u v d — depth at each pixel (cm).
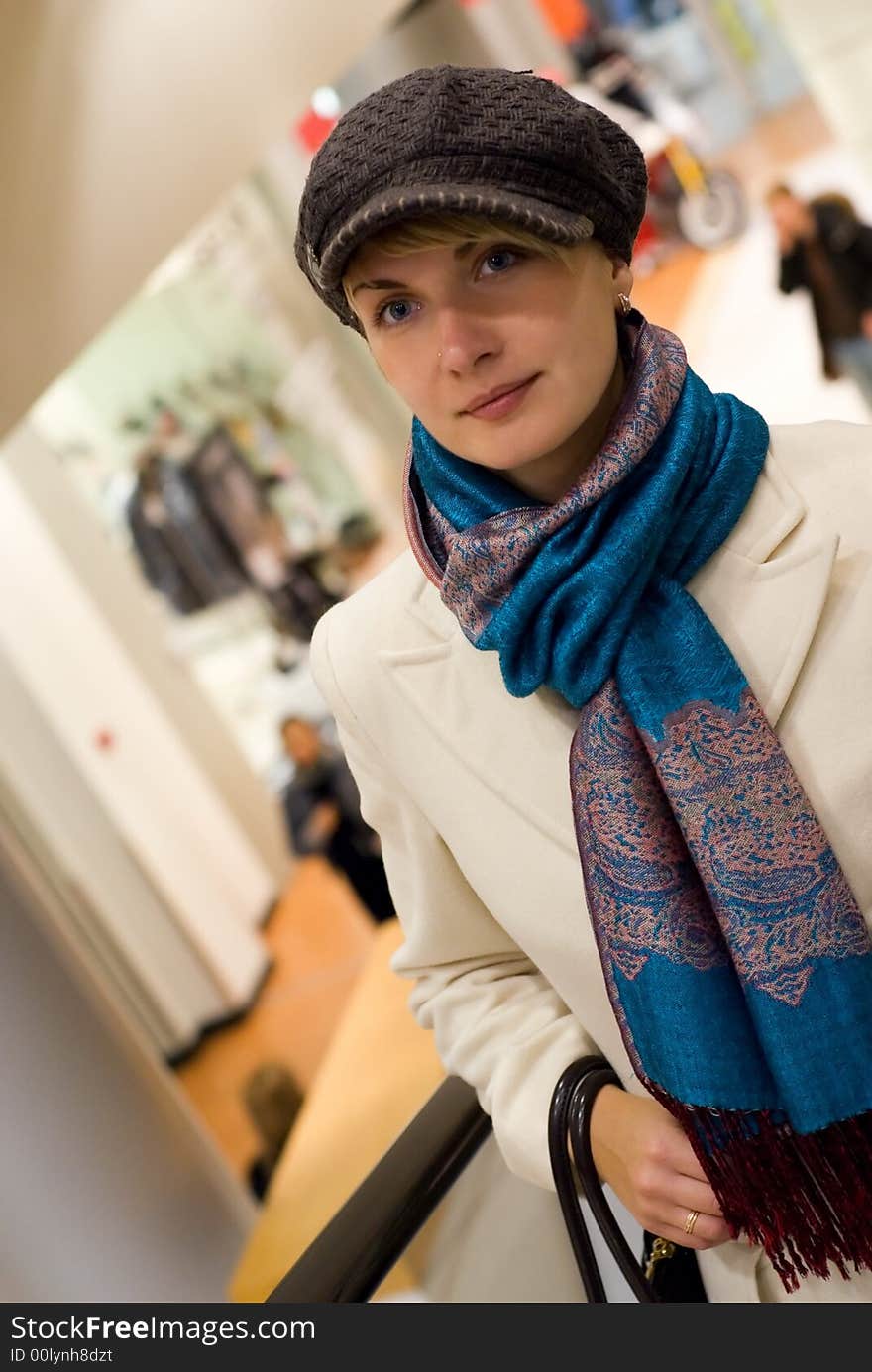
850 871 86
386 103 77
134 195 312
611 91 373
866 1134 83
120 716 611
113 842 573
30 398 353
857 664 88
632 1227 112
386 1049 223
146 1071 250
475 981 114
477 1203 114
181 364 532
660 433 87
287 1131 534
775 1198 84
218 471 559
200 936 594
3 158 284
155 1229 221
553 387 82
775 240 378
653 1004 88
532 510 88
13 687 553
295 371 516
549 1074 104
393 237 78
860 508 90
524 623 89
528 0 365
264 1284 192
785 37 352
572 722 97
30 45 272
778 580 89
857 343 380
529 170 76
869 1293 92
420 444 95
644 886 89
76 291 325
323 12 298
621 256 85
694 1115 86
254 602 586
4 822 271
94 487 597
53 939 249
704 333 398
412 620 104
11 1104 212
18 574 583
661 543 88
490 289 80
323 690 110
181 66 290
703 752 86
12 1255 194
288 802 600
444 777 103
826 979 83
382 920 576
